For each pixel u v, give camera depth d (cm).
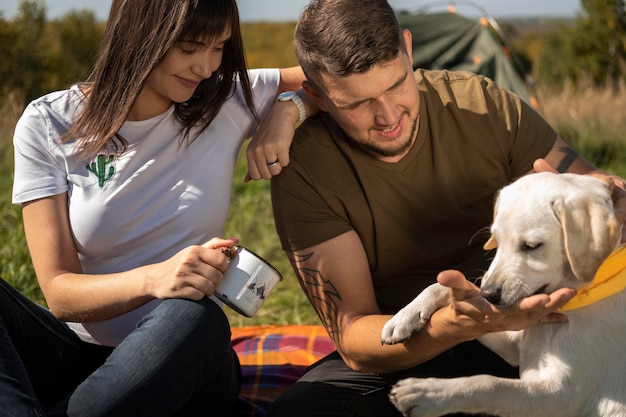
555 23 2091
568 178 257
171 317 265
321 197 295
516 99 314
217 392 293
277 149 292
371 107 274
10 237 571
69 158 292
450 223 303
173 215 293
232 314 499
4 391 251
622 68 1778
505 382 251
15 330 284
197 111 294
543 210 248
